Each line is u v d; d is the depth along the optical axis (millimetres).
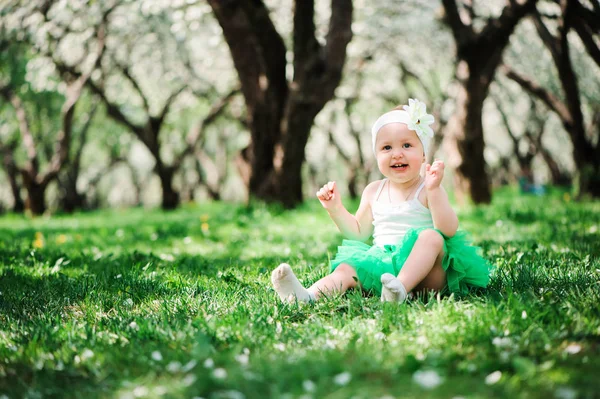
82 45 18156
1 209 29188
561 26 12828
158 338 2980
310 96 11422
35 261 5859
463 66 12367
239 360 2561
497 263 4773
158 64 21594
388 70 24438
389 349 2645
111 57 19562
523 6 11461
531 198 17594
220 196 28375
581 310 3092
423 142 3930
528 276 4008
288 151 11961
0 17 15445
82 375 2559
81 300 4207
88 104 24344
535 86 15039
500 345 2611
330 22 11477
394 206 3930
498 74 23250
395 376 2266
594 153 14453
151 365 2570
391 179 3938
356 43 20953
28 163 19594
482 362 2432
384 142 3920
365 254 3775
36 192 19484
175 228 9719
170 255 6566
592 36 12531
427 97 25891
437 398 2090
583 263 4613
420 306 3312
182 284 4535
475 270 3750
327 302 3525
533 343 2658
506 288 3523
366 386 2189
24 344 3027
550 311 3021
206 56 21562
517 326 2871
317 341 2875
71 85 18359
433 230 3658
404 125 3896
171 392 2225
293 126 11719
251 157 12672
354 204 14906
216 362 2551
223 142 28266
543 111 28109
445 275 3717
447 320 2984
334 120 27875
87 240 8781
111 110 19781
